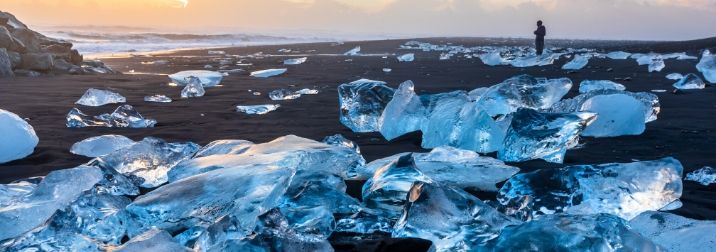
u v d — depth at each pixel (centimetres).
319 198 234
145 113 561
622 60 1543
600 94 438
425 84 891
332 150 294
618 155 355
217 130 462
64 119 519
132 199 272
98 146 372
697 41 2559
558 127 345
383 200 237
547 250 152
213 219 215
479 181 283
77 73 1173
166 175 306
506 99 468
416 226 202
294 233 192
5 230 218
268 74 1066
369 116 454
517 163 339
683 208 241
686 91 716
